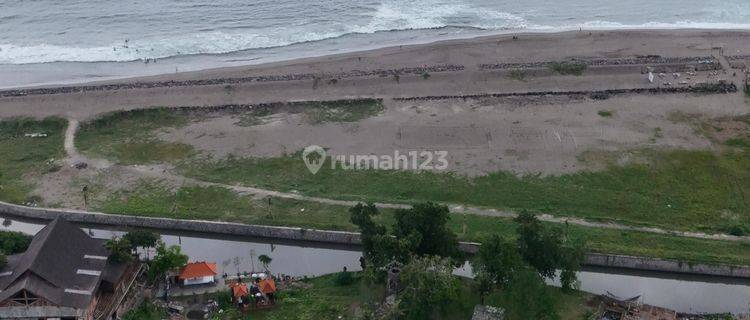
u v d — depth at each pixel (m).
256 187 158.75
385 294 121.88
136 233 130.75
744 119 180.12
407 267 116.19
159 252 129.00
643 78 197.50
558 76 198.25
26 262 116.25
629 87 194.25
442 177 160.25
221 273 135.38
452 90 193.75
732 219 147.88
